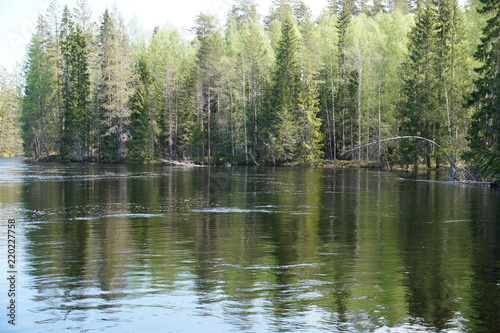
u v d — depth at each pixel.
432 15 51.94
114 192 28.28
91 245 12.85
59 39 78.50
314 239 13.77
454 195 26.75
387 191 29.36
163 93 79.81
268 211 20.22
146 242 13.32
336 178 41.66
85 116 77.38
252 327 7.03
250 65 72.12
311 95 66.75
